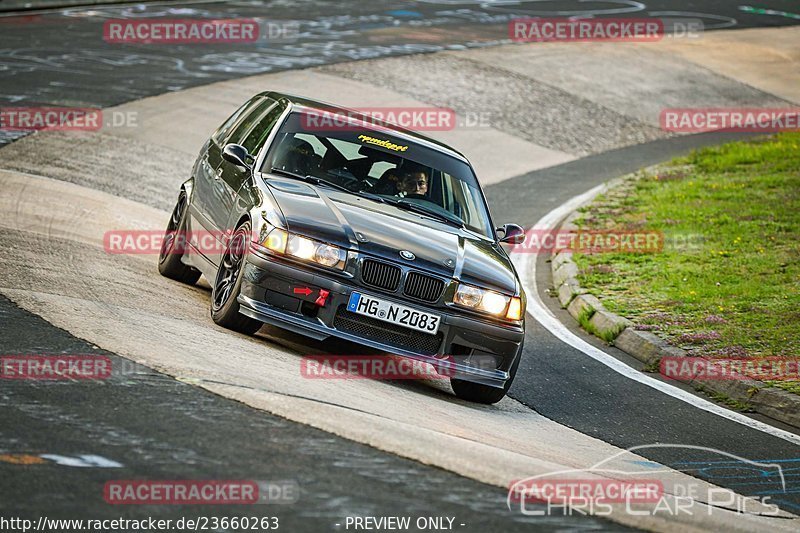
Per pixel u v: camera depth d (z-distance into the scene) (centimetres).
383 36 11031
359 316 2597
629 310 4022
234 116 3628
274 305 2608
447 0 14262
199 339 2545
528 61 10388
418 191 3033
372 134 3183
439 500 1691
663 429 2758
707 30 13225
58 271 3066
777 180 6562
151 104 7088
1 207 3991
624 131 8656
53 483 1543
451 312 2639
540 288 4650
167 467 1655
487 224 3102
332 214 2719
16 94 6831
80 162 5384
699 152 7725
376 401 2323
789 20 14462
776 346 3550
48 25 9694
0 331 2302
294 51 9719
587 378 3259
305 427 1958
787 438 2811
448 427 2242
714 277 4491
